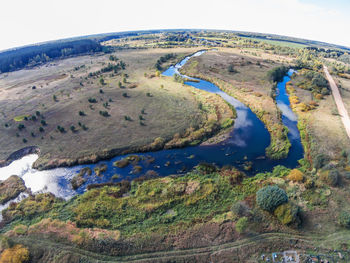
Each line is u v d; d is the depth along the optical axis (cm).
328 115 6038
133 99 7200
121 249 2734
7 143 4975
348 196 3422
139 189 3709
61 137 5131
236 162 4403
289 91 7906
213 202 3428
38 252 2677
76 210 3300
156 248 2750
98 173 4128
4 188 3766
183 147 4878
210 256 2662
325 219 3084
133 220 3144
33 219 3206
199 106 6456
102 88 8269
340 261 2569
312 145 4738
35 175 4116
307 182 3634
